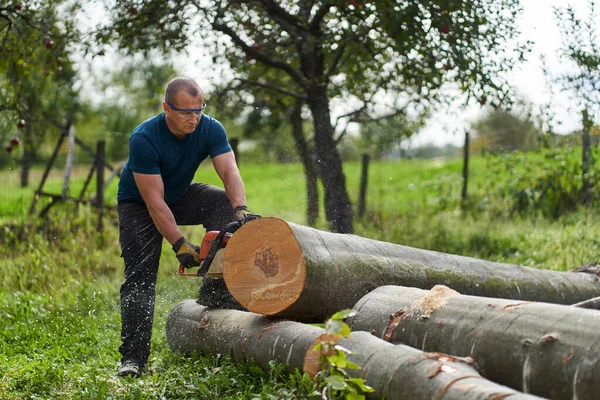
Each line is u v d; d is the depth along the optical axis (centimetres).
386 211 1334
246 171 2133
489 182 1460
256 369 426
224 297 505
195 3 984
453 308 387
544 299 572
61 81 1105
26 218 1213
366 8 887
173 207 536
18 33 961
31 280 877
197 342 489
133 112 3825
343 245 468
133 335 489
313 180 1082
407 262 505
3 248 1017
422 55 921
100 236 1095
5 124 988
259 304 445
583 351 321
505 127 1644
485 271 554
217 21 1005
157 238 510
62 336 600
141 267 502
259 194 1673
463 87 937
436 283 514
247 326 455
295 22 978
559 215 1174
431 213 1323
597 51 930
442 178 1692
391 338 404
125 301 495
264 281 444
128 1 980
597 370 313
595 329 326
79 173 2556
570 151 1227
